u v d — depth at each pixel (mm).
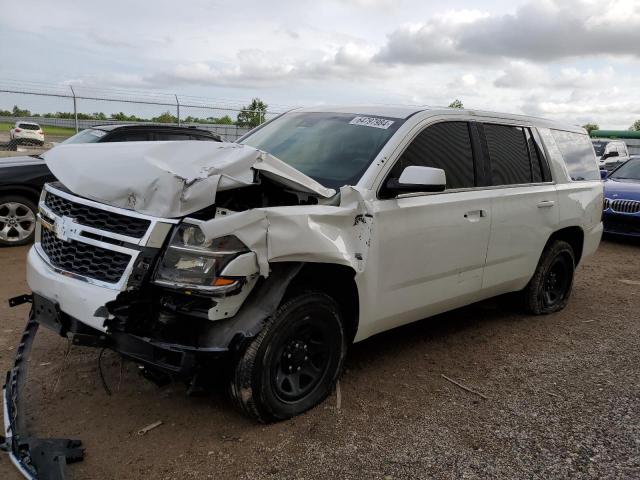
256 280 2986
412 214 3812
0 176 7145
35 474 2580
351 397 3723
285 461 2979
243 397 3090
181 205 2836
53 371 3795
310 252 3080
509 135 4973
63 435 3082
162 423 3264
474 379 4176
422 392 3893
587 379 4293
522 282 5285
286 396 3326
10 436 2830
